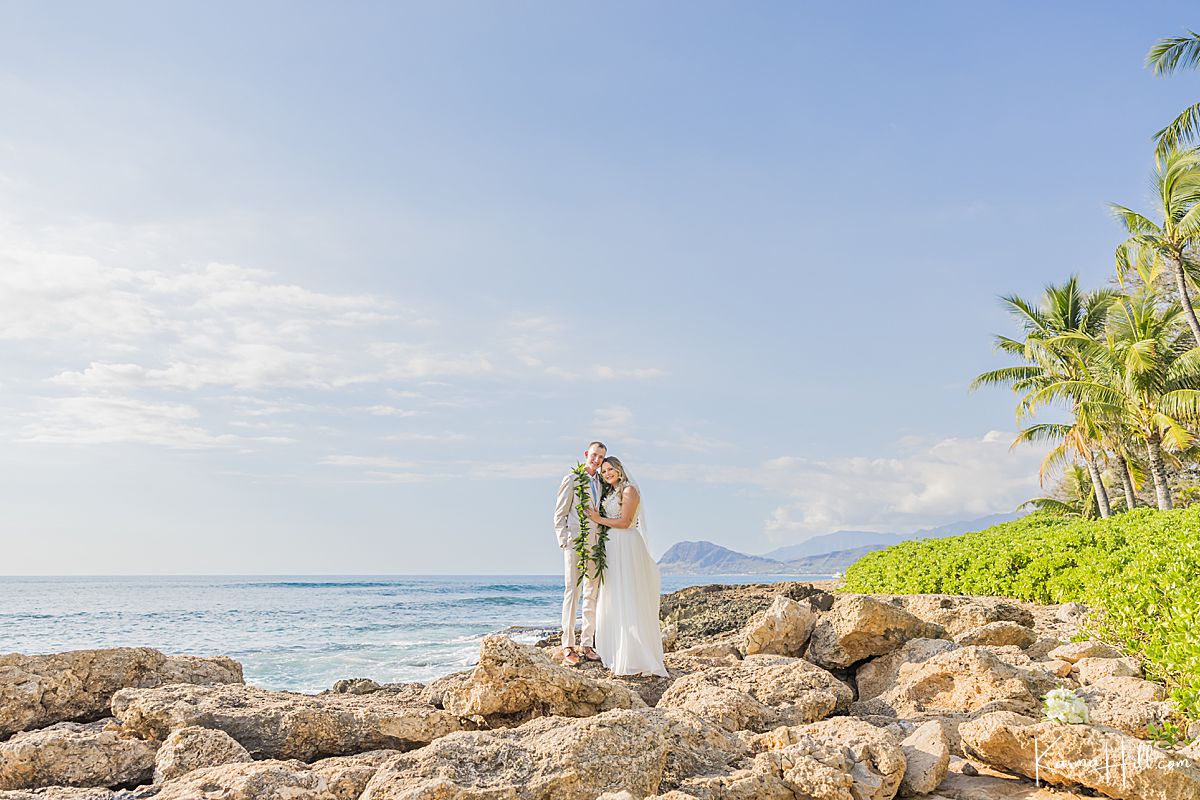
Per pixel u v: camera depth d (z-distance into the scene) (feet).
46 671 21.75
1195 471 122.11
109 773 17.15
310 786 14.79
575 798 14.44
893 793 16.34
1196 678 19.15
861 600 28.78
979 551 52.75
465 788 14.03
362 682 27.78
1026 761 17.22
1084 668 24.32
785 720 21.43
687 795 14.44
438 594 211.41
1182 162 74.33
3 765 16.31
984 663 22.53
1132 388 82.74
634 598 27.68
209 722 18.86
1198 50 68.03
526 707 20.58
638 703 21.94
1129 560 33.78
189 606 148.25
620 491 28.55
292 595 201.67
